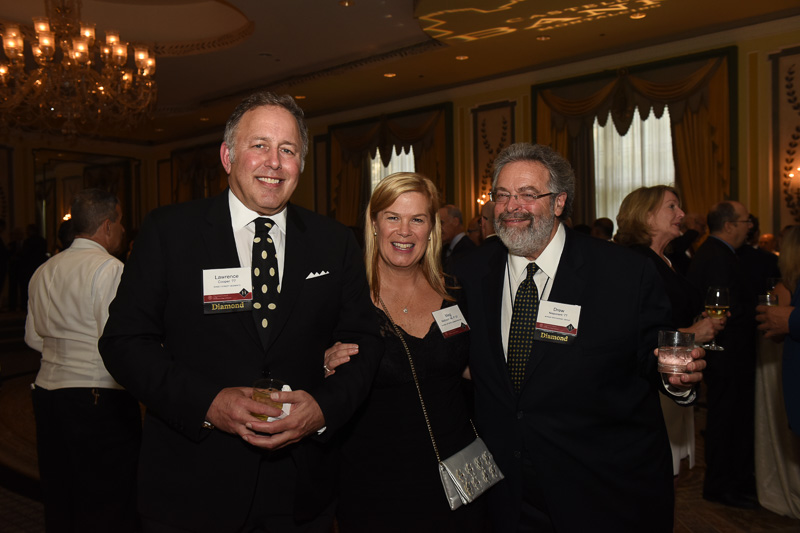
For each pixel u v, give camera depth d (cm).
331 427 152
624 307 186
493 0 681
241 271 157
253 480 153
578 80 924
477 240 569
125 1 896
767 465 350
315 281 164
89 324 258
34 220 1438
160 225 157
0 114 879
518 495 189
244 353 154
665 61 842
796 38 745
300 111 162
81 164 1576
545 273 196
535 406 186
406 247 206
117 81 759
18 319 1020
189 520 151
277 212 164
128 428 268
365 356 170
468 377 225
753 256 448
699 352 171
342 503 196
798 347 267
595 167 925
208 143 1505
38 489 386
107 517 263
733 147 789
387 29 841
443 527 191
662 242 283
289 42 889
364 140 1210
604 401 184
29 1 827
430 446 193
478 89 1053
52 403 261
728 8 731
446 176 1087
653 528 188
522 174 190
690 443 312
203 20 925
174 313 153
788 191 754
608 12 729
